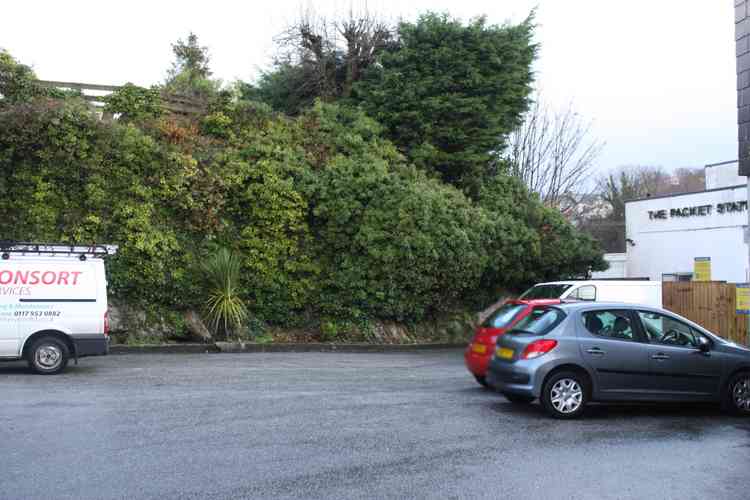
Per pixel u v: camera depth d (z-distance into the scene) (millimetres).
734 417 10586
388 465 7328
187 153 21219
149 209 19578
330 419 9523
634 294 17109
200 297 20109
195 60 38688
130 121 21750
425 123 26234
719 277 32781
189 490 6355
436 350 22078
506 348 10617
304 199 21891
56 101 19297
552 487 6715
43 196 18359
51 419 9070
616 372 10180
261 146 22203
